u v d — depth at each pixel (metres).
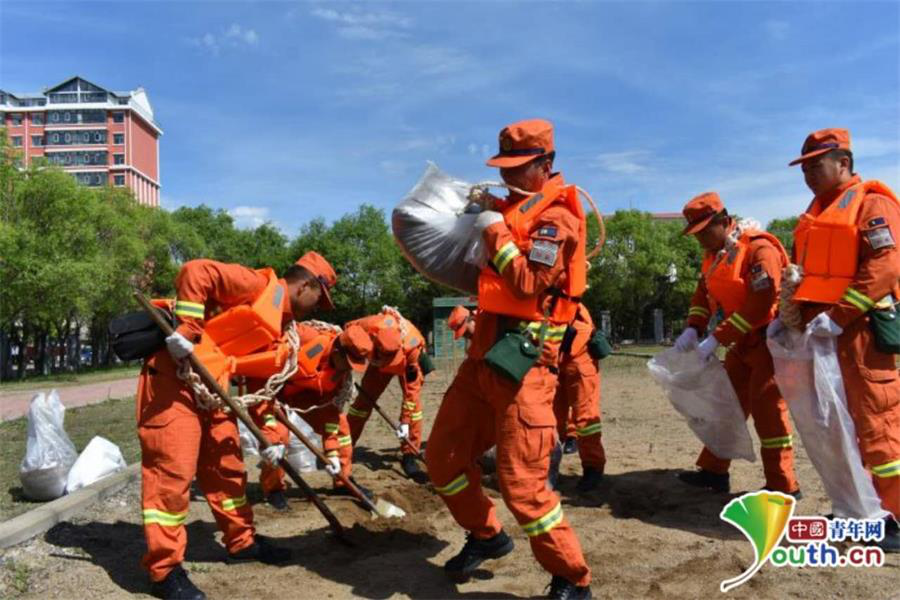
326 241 51.72
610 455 7.53
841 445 4.54
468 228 3.87
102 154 107.75
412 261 4.02
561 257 3.52
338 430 5.91
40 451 5.82
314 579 4.18
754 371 5.51
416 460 7.21
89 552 4.69
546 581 4.07
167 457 3.89
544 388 3.66
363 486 6.53
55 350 45.50
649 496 5.87
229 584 4.11
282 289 4.38
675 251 47.97
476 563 4.09
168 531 3.87
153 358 4.04
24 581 4.16
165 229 43.72
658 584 3.93
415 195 3.98
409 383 7.11
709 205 5.55
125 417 11.98
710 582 3.99
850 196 4.56
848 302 4.38
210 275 4.02
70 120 107.81
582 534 4.90
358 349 5.40
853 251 4.46
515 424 3.58
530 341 3.61
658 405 11.44
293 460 7.10
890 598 3.74
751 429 8.55
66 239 30.47
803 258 4.77
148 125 114.62
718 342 5.41
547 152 3.78
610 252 46.34
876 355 4.48
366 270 50.94
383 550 4.68
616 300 47.47
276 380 4.43
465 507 4.00
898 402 4.50
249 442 7.67
